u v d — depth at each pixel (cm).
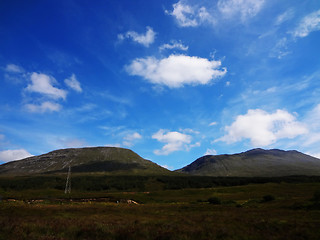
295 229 1981
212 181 18538
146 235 1808
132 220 2680
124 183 17850
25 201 7144
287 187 9344
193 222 2417
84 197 8131
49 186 17000
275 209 3778
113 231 1900
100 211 4019
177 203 6166
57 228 2017
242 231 1961
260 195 7325
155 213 3741
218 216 2991
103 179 19650
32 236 1714
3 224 2111
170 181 18725
